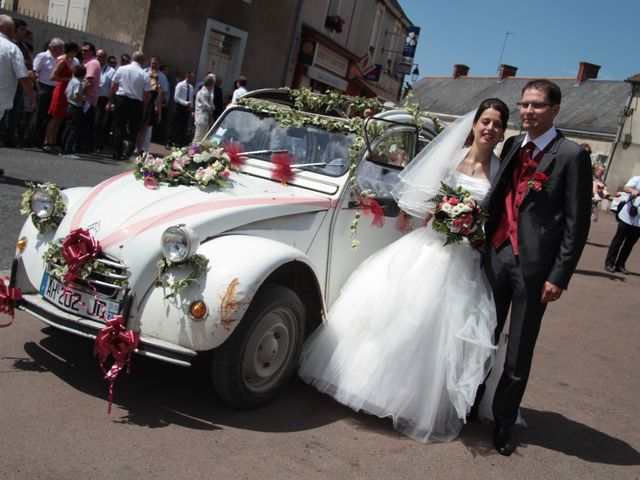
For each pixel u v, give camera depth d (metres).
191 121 14.64
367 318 3.83
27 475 2.68
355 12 24.77
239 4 17.45
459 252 3.79
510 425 3.76
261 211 3.77
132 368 3.98
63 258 3.47
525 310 3.61
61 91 10.57
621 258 11.62
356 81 26.44
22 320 4.40
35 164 9.44
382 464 3.32
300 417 3.71
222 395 3.50
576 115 39.09
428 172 3.84
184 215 3.55
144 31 15.65
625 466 3.80
